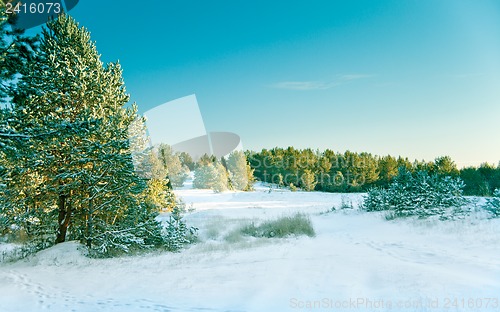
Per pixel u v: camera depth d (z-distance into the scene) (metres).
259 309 5.71
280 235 17.80
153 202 18.16
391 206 24.02
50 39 15.22
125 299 6.80
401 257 10.39
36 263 11.56
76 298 7.00
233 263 10.76
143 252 14.04
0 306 6.41
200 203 44.66
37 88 12.72
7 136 9.67
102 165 13.84
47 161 12.85
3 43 10.32
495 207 16.02
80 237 14.26
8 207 12.64
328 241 15.47
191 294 7.06
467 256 9.66
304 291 6.75
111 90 16.25
